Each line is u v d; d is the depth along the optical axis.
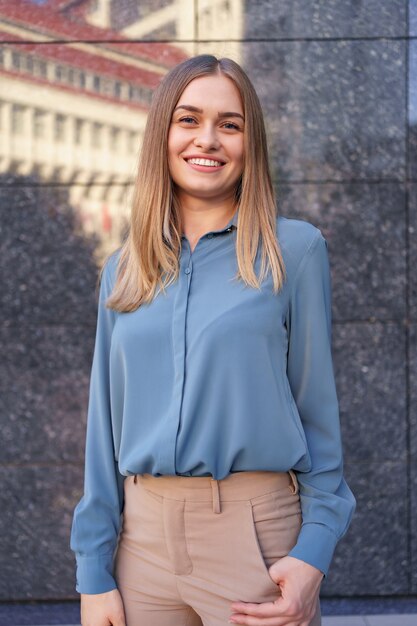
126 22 3.40
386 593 3.47
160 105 1.85
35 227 3.46
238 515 1.74
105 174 3.44
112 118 3.42
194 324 1.75
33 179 3.44
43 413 3.47
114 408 1.88
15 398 3.46
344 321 3.45
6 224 3.46
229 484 1.74
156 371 1.78
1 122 3.43
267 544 1.74
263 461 1.72
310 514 1.76
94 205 3.45
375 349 3.44
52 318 3.46
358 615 3.37
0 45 3.41
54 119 3.43
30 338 3.46
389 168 3.42
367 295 3.44
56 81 3.42
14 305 3.46
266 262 1.77
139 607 1.82
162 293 1.81
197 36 3.39
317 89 3.40
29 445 3.47
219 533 1.74
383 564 3.47
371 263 3.43
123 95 3.42
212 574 1.75
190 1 3.38
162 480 1.78
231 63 1.84
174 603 1.82
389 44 3.38
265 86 3.40
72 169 3.44
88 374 3.46
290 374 1.82
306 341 1.79
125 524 1.88
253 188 1.82
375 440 3.45
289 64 3.39
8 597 3.49
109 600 1.83
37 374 3.46
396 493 3.45
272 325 1.73
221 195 1.86
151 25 3.40
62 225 3.46
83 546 1.87
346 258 3.43
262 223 1.80
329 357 1.81
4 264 3.46
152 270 1.82
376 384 3.45
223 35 3.39
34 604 3.50
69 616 3.40
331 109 3.40
